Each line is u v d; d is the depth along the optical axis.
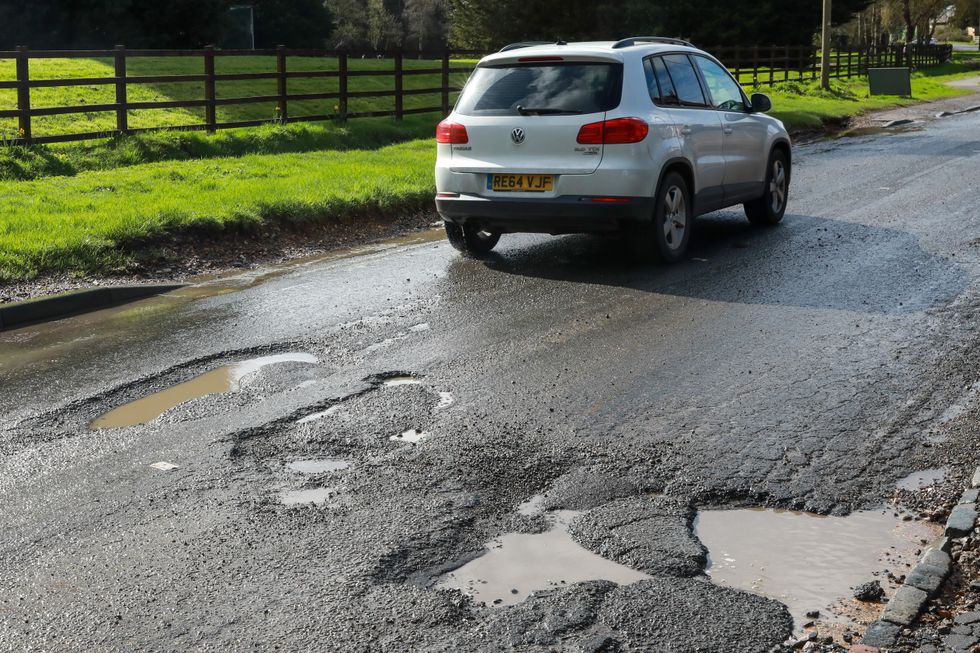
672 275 8.28
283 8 68.00
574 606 3.28
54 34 44.16
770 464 4.45
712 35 53.47
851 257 8.86
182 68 27.22
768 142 10.27
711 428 4.89
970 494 4.04
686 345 6.30
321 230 10.56
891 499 4.12
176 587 3.43
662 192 8.40
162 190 11.63
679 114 8.66
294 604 3.31
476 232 9.23
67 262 8.39
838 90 33.66
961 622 3.14
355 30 87.12
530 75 8.42
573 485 4.25
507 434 4.83
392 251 9.70
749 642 3.08
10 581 3.49
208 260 9.15
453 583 3.45
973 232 9.90
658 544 3.72
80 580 3.49
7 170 12.84
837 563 3.60
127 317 7.26
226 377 5.80
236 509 4.04
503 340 6.46
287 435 4.86
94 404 5.37
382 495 4.16
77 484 4.32
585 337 6.52
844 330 6.59
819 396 5.33
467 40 53.50
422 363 6.00
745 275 8.24
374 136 18.28
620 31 49.62
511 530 3.85
